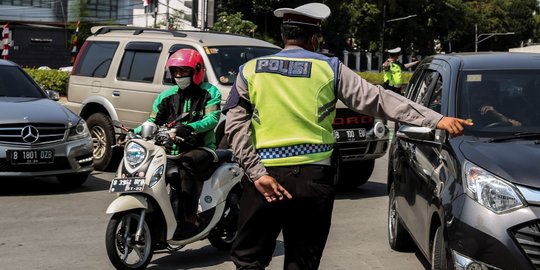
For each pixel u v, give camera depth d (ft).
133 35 36.11
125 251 19.24
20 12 210.59
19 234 23.95
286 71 12.51
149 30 36.04
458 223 14.61
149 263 20.77
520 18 325.01
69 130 30.91
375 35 225.76
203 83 20.53
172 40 33.60
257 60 12.85
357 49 224.94
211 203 20.44
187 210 19.76
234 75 31.07
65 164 30.68
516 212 14.08
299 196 12.30
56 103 32.86
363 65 206.69
